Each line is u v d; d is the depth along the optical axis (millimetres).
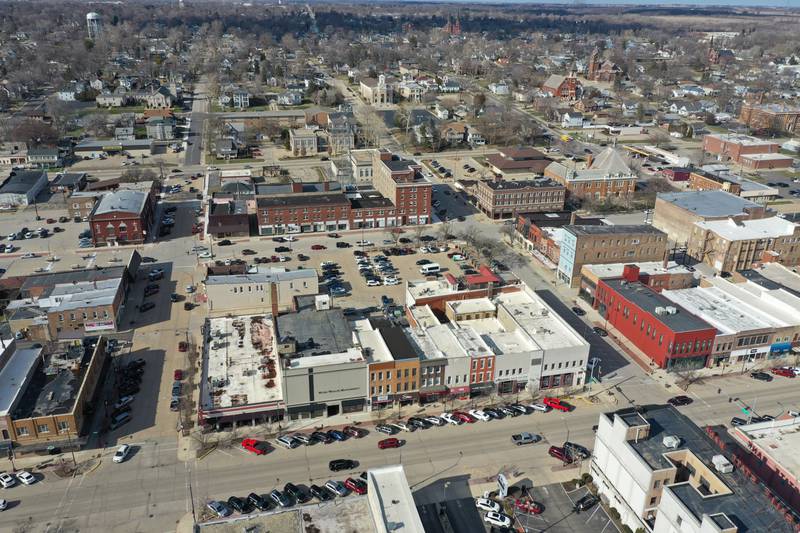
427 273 178000
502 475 97875
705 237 182000
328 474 102750
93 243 193750
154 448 108188
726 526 73812
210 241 199625
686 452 89750
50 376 115875
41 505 95750
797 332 137375
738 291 153250
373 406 119000
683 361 132125
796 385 128375
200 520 92875
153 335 144000
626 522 92625
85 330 143875
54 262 183000
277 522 80750
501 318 137750
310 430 113438
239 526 79750
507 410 118438
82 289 152125
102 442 109438
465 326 134750
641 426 92062
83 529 91375
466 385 121812
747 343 135000
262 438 111375
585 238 165000
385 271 178000
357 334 126750
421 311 139000
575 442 110812
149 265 181500
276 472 103250
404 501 84062
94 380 119500
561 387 126625
